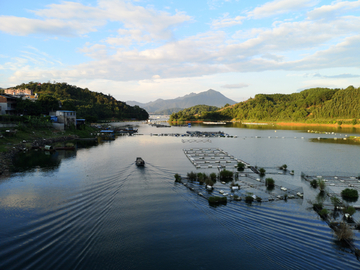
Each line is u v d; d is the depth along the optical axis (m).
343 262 31.61
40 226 38.97
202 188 62.25
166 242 35.91
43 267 28.52
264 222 43.25
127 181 67.50
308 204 52.50
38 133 144.62
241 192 59.66
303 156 112.62
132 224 41.25
